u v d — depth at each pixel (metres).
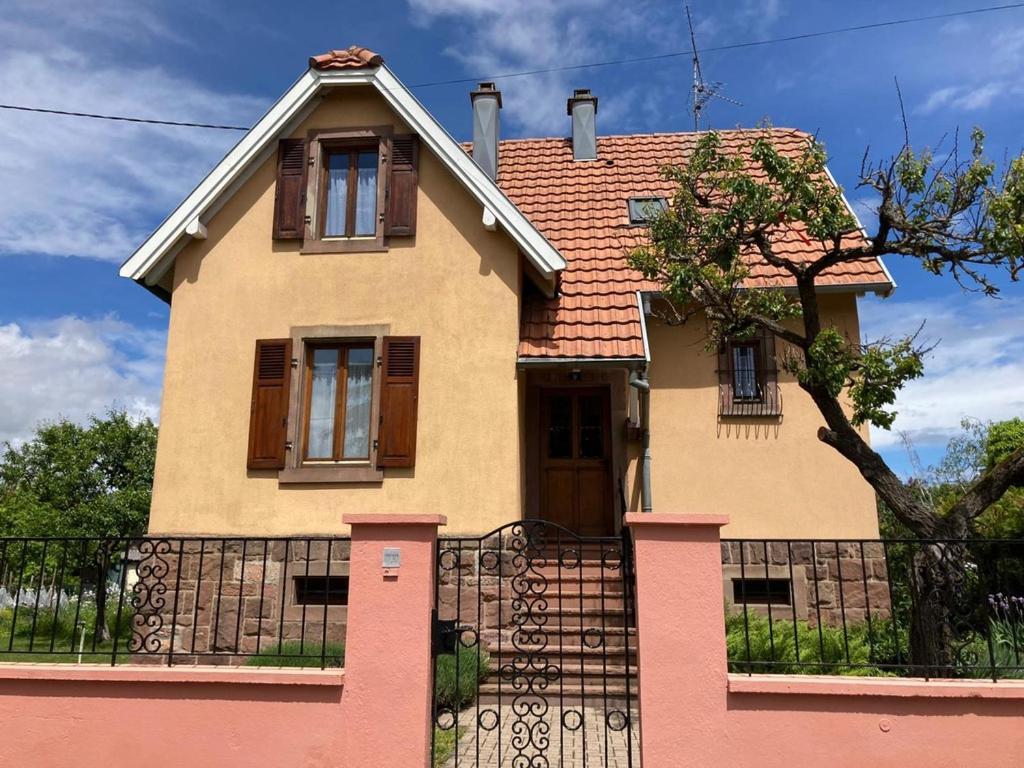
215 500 9.42
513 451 9.22
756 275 10.45
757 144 7.40
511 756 5.78
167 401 9.71
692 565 4.86
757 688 4.66
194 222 9.84
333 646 7.28
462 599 8.87
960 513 6.64
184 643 9.05
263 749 4.88
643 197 12.47
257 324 9.84
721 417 10.62
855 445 7.05
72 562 6.70
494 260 9.75
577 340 9.70
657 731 4.67
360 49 10.26
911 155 6.83
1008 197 6.26
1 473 17.08
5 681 5.12
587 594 8.62
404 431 9.34
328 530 9.22
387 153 10.13
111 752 4.96
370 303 9.77
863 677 4.88
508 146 14.58
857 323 10.60
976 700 4.60
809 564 9.91
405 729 4.80
